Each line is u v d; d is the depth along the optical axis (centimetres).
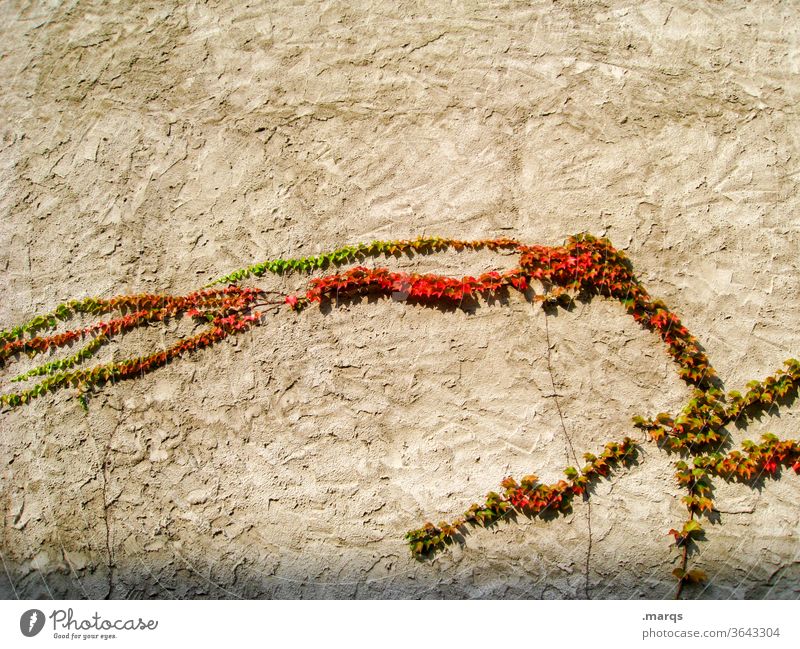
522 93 376
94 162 389
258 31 388
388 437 364
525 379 363
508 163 374
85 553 368
